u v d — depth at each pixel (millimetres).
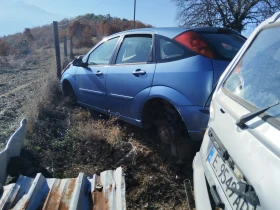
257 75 1939
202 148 2340
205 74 3014
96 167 3484
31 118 4438
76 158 3658
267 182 1272
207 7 17078
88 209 2412
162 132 3600
